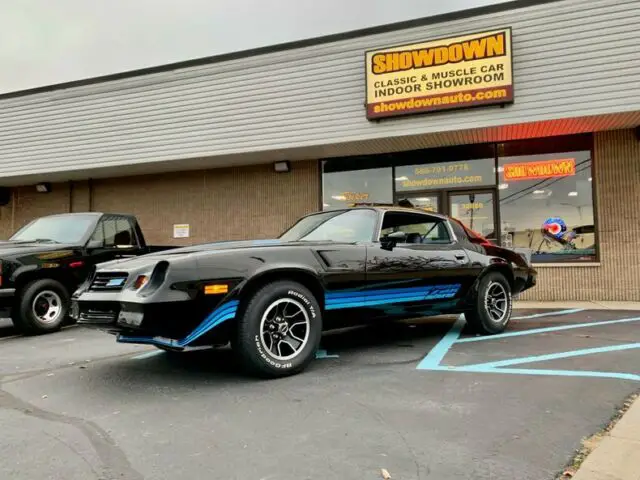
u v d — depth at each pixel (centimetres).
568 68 867
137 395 394
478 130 932
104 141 1203
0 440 307
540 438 300
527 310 850
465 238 616
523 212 1006
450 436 303
